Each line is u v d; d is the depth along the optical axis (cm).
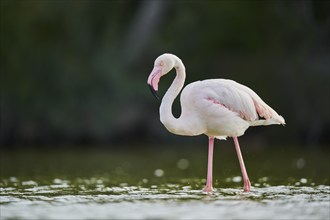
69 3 2708
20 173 1452
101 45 2742
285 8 2731
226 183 1200
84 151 2291
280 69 2733
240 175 1362
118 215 806
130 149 2397
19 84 2625
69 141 2652
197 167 1620
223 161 1786
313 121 2642
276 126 2662
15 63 2628
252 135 2670
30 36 2653
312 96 2659
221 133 1065
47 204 906
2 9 2647
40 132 2642
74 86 2645
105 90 2686
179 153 2183
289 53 2734
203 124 1059
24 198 973
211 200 931
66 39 2686
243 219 778
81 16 2722
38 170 1539
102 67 2700
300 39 2708
